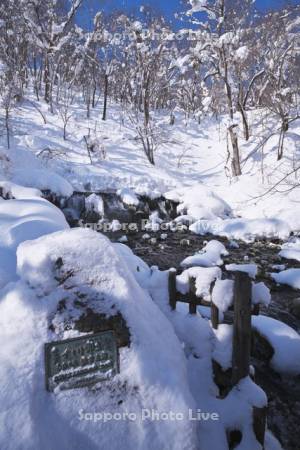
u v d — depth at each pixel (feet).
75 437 6.85
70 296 7.64
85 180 43.96
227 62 50.70
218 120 67.10
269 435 10.20
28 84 66.44
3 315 7.47
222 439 8.33
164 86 69.77
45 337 7.30
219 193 46.73
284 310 20.03
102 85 70.03
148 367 7.77
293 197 40.91
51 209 16.76
